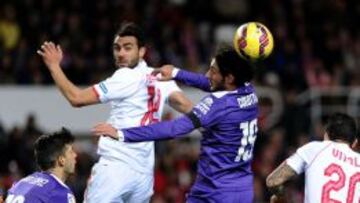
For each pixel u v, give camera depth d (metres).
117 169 25.41
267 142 52.06
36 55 57.47
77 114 56.59
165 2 63.78
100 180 25.44
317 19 65.12
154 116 25.88
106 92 24.88
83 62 56.69
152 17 61.09
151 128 23.05
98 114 56.72
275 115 56.41
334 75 60.97
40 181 24.88
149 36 59.44
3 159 49.69
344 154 25.36
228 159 24.33
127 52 25.33
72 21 58.66
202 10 66.50
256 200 48.09
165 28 60.53
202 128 24.12
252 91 24.55
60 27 58.38
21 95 56.47
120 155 25.47
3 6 58.91
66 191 24.97
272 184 25.48
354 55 63.38
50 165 25.09
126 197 25.81
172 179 49.41
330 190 25.14
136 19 60.59
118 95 25.03
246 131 24.34
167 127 23.19
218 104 23.91
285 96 57.44
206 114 23.73
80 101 24.55
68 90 24.44
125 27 25.42
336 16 65.19
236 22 66.56
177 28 62.16
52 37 57.88
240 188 24.39
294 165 25.48
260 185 48.69
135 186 25.64
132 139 22.94
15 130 50.59
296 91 58.97
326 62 62.22
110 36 58.47
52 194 24.72
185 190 49.12
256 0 66.88
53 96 56.53
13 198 24.72
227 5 66.69
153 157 26.11
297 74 59.62
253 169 50.22
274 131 54.22
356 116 58.25
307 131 55.75
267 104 56.75
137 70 25.42
